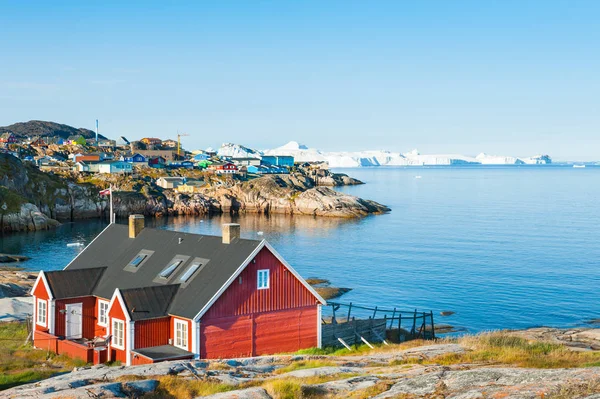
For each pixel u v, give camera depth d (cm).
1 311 5288
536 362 2720
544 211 19000
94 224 16238
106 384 2448
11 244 12244
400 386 2225
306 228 15038
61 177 18662
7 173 15775
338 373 2709
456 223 15762
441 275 8912
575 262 9900
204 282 3759
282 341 3928
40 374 3284
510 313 6806
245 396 2198
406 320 6469
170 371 2831
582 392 1806
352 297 7600
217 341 3628
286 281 3959
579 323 6384
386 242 12375
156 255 4319
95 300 4231
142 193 19062
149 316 3622
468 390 2034
